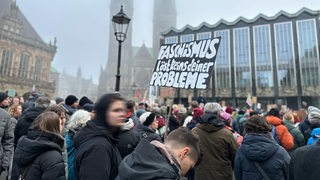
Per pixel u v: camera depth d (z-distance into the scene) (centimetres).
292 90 5106
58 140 352
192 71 660
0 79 7131
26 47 8069
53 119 358
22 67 7906
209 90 5750
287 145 588
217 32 5806
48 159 326
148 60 13238
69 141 418
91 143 277
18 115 830
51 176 321
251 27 5569
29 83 8019
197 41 672
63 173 334
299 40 5159
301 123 723
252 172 395
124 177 187
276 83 5250
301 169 332
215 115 509
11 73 7550
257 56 5456
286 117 677
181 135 227
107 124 290
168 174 182
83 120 433
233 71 5606
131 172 183
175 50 714
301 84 5056
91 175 264
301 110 919
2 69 7306
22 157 332
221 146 486
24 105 857
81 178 268
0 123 585
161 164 188
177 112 1212
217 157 485
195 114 718
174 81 693
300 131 662
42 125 349
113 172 284
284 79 5197
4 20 7550
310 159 327
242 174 416
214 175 479
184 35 6034
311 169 323
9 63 7538
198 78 644
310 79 4997
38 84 8362
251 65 5472
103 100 292
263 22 5491
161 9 13925
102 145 276
